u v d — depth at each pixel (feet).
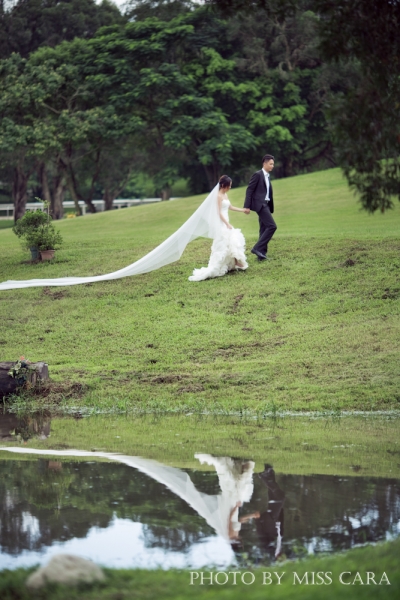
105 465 27.96
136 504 22.82
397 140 26.40
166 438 33.12
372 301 54.19
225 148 159.94
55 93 164.66
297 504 22.35
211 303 58.18
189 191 201.67
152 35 165.48
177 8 178.70
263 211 63.62
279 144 175.32
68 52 170.91
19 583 15.96
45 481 25.63
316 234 73.05
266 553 18.47
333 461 27.91
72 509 22.36
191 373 45.91
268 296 57.93
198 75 169.27
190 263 68.08
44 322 58.90
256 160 179.83
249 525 20.65
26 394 44.80
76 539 19.76
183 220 99.25
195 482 25.17
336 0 26.71
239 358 48.14
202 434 33.91
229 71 170.91
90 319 58.44
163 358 49.37
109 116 164.04
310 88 175.52
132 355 50.57
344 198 100.68
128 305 60.29
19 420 38.86
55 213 195.31
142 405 41.55
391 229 74.84
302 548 18.65
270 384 43.16
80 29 200.85
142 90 161.48
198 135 168.04
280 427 35.29
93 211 186.19
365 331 49.11
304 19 156.66
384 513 21.29
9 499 23.50
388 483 24.58
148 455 29.55
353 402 39.68
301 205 99.50
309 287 58.49
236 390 42.83
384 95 26.37
